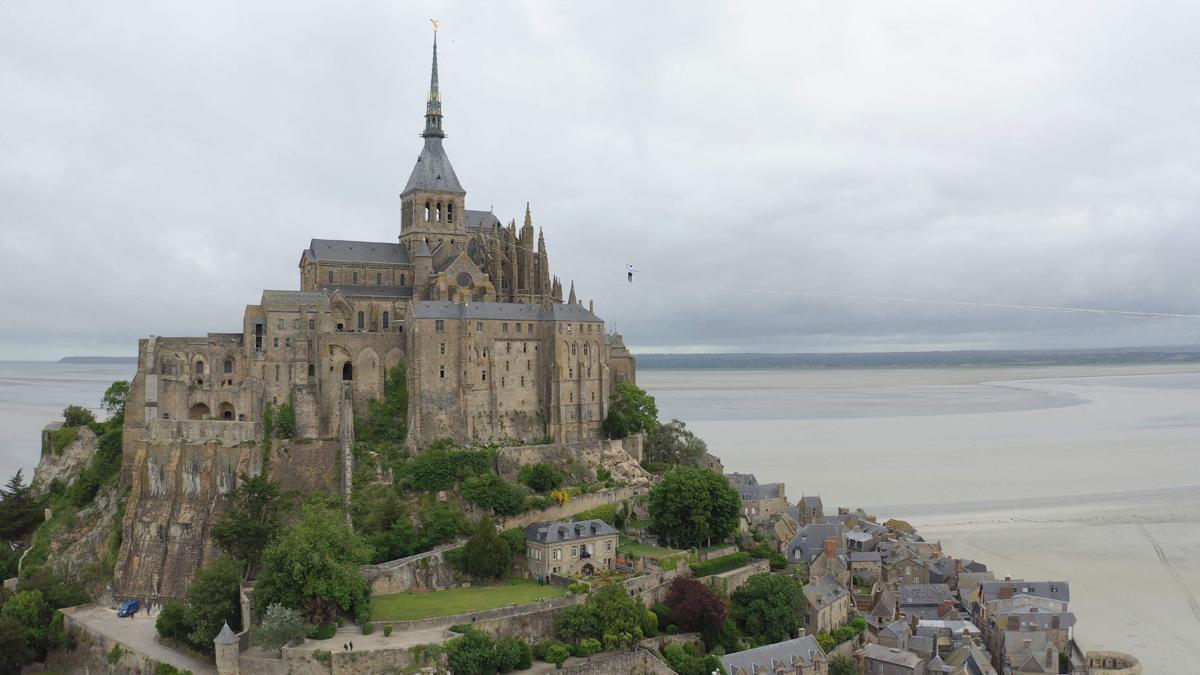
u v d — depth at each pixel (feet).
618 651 449.89
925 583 620.08
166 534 546.67
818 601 524.93
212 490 558.97
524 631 449.48
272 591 435.94
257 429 577.43
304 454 586.45
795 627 512.63
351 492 564.71
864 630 541.75
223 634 417.69
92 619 506.48
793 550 631.15
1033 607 550.77
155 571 536.42
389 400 634.02
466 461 584.81
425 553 510.99
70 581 554.87
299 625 417.08
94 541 570.87
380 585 482.28
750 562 565.12
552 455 626.64
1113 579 643.45
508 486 563.07
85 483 618.44
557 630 454.81
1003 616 541.34
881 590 592.60
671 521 558.56
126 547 545.85
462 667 410.72
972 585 609.01
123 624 497.87
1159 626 564.71
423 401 620.08
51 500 652.89
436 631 430.20
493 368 646.33
